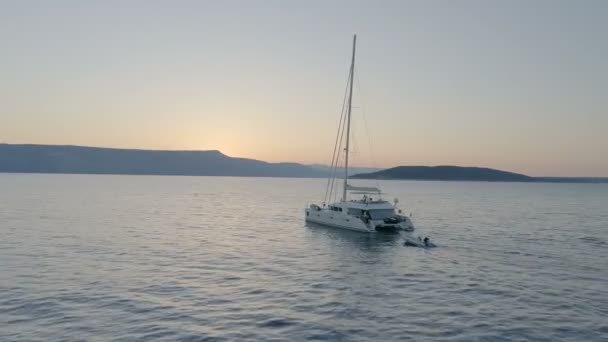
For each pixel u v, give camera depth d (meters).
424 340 18.16
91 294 23.72
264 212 77.44
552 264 33.16
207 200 109.75
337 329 19.22
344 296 24.28
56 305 21.80
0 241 40.03
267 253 36.81
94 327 19.03
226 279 27.62
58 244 38.97
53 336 18.02
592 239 45.97
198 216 67.94
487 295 24.77
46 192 123.94
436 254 37.06
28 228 48.91
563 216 73.69
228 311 21.41
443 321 20.41
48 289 24.48
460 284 27.14
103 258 33.22
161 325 19.38
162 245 39.75
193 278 27.69
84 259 32.69
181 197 120.12
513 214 76.69
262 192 163.38
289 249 38.91
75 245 38.66
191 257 34.44
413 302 23.30
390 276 29.09
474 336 18.66
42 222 54.59
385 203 51.53
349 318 20.67
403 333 18.89
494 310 22.08
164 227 52.78
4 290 24.12
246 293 24.56
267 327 19.36
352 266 32.06
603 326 19.95
